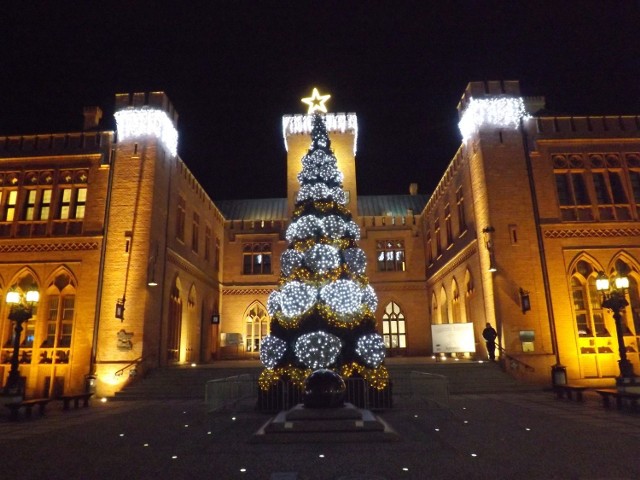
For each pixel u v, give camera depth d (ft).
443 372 68.74
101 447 30.81
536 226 75.51
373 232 126.21
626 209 78.28
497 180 77.20
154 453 28.73
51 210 78.33
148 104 81.10
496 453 27.32
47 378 71.61
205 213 106.42
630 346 72.02
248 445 30.50
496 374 68.28
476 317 81.66
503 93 81.35
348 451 28.25
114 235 75.00
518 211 76.02
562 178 79.82
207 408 49.03
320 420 32.27
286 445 30.22
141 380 68.95
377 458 26.43
